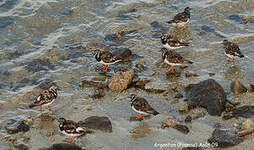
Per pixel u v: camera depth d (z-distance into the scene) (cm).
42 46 2388
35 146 1562
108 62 2083
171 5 2820
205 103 1742
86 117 1733
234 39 2381
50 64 2219
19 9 2725
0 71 2153
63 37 2477
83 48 2366
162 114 1731
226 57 2202
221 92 1775
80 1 2834
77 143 1562
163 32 2500
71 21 2638
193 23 2592
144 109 1662
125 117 1731
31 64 2217
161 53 2278
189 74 2045
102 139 1584
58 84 2030
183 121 1672
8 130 1666
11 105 1869
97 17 2684
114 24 2605
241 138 1525
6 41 2431
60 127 1569
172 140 1559
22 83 2053
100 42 2423
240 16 2642
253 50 2255
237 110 1709
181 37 2425
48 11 2717
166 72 2083
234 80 1964
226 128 1606
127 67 2155
